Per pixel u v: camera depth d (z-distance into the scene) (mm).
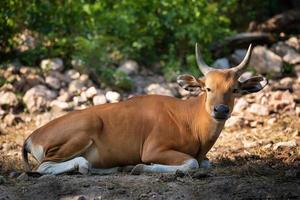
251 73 25922
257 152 18703
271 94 24047
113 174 16312
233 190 14383
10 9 25422
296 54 27062
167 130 16547
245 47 27547
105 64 25531
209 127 16594
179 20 26641
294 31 29469
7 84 24172
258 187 14453
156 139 16453
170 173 15781
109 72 24922
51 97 23812
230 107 16312
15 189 14766
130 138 16547
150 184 14898
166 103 16953
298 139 20344
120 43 26625
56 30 26172
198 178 15219
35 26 26031
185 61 26750
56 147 16250
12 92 23828
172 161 16203
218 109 15938
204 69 16766
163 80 25719
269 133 21203
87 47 25062
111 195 14344
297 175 15188
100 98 23609
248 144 19719
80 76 24922
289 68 26578
